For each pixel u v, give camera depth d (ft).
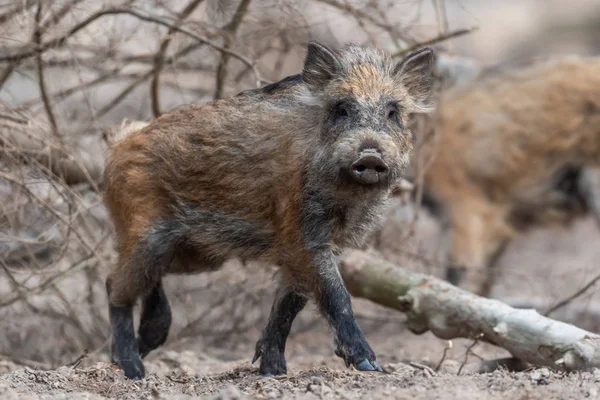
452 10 93.76
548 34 108.17
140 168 30.91
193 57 45.21
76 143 40.37
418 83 29.99
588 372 26.37
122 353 31.24
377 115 27.40
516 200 51.88
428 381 24.85
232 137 29.50
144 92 50.16
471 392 23.47
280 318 30.04
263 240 29.73
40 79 39.70
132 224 30.91
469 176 51.37
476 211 51.03
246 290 43.24
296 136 28.63
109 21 43.98
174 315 45.65
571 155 51.24
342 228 29.09
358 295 38.17
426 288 34.73
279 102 29.63
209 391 26.76
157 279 31.27
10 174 37.40
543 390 23.59
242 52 42.68
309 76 28.58
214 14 40.91
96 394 26.16
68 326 43.39
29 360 39.01
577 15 109.40
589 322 44.19
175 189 30.53
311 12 45.21
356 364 27.14
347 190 27.50
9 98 50.47
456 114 51.62
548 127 51.06
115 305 31.86
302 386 25.39
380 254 40.65
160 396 24.82
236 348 44.14
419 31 47.09
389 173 27.40
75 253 40.88
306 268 28.37
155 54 42.22
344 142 26.76
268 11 42.73
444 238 51.16
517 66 53.72
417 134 43.32
